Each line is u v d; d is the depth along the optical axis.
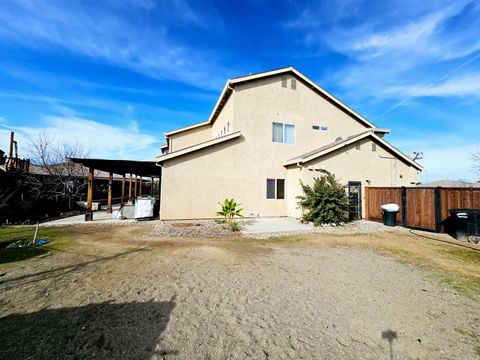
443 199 9.53
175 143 18.05
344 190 11.59
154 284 4.36
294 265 5.51
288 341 2.77
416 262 5.80
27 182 14.40
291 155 14.41
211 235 8.92
